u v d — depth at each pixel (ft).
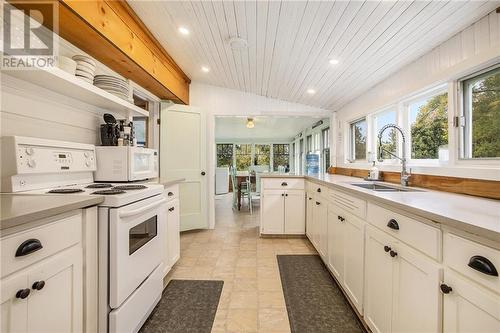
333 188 6.88
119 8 5.89
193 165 11.98
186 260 8.43
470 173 4.88
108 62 6.76
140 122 12.74
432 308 2.94
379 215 4.32
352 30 5.68
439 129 6.51
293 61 8.16
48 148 4.83
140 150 6.93
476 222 2.47
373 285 4.45
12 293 2.48
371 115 9.76
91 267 3.77
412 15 4.80
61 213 3.16
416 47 5.99
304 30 6.11
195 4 5.74
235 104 12.80
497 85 4.78
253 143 31.71
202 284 6.75
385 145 8.92
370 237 4.59
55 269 3.06
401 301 3.59
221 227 12.84
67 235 3.30
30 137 4.65
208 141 12.57
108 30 5.46
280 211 10.94
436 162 6.48
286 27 6.14
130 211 4.17
